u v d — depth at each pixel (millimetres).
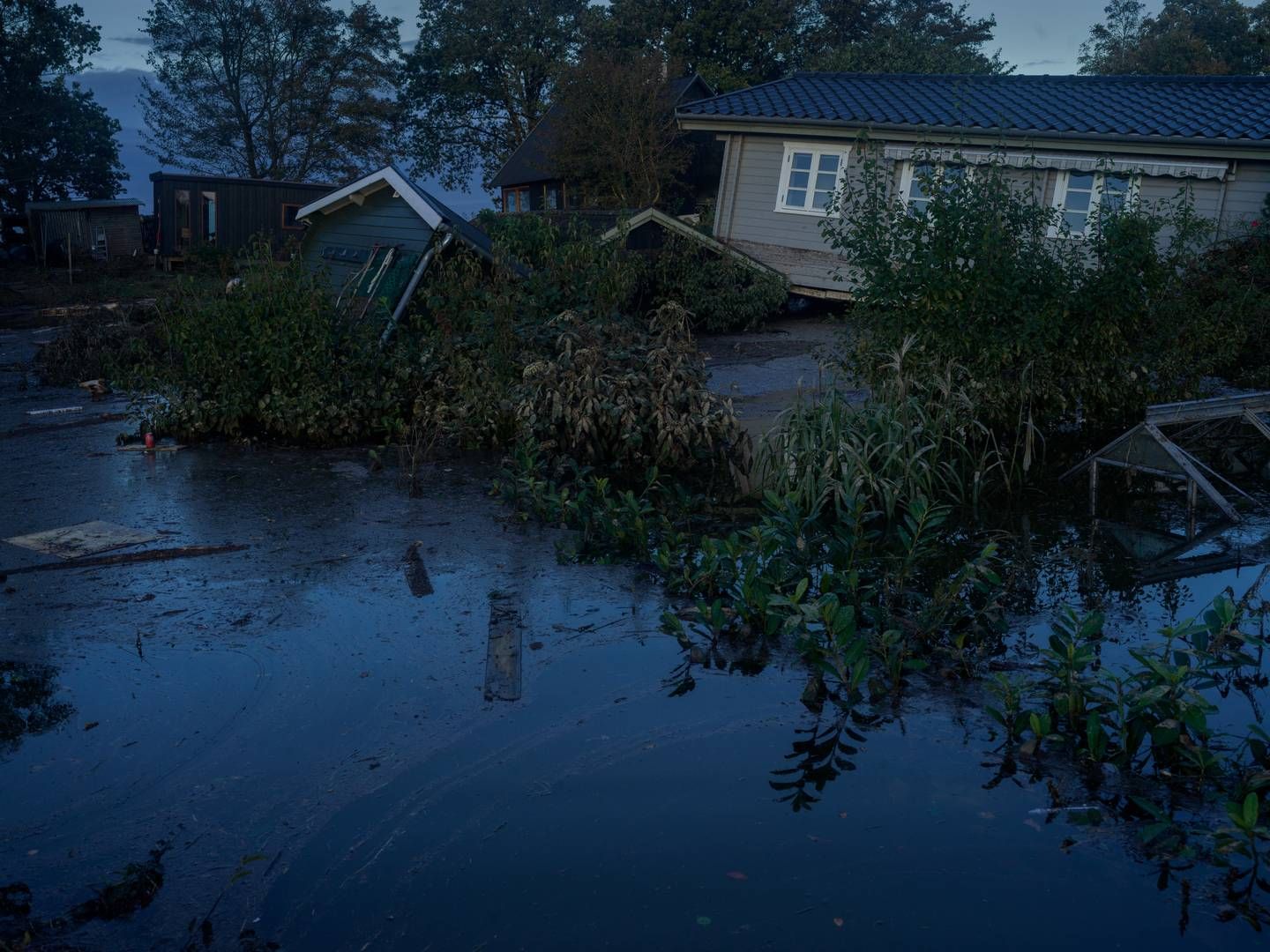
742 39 35969
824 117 18953
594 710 4879
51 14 42844
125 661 5336
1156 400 10586
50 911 3432
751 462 9133
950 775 4336
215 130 45406
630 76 28562
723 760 4441
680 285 18281
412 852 3766
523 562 6902
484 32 43562
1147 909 3479
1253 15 44969
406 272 12711
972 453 9336
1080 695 4672
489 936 3320
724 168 20688
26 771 4309
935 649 5566
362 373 10898
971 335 9328
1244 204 16109
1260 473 9539
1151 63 42375
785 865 3703
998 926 3381
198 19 43594
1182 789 4230
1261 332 12180
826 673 5266
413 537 7402
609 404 9273
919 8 44344
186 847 3793
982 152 17641
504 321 10727
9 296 26391
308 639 5625
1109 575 6801
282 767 4352
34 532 7430
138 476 9102
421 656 5438
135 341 14000
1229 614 5051
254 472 9297
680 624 5656
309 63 45469
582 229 16031
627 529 7297
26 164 42875
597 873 3654
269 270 11195
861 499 7145
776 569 6078
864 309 10180
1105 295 9469
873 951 3256
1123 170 16594
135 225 36375
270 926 3369
